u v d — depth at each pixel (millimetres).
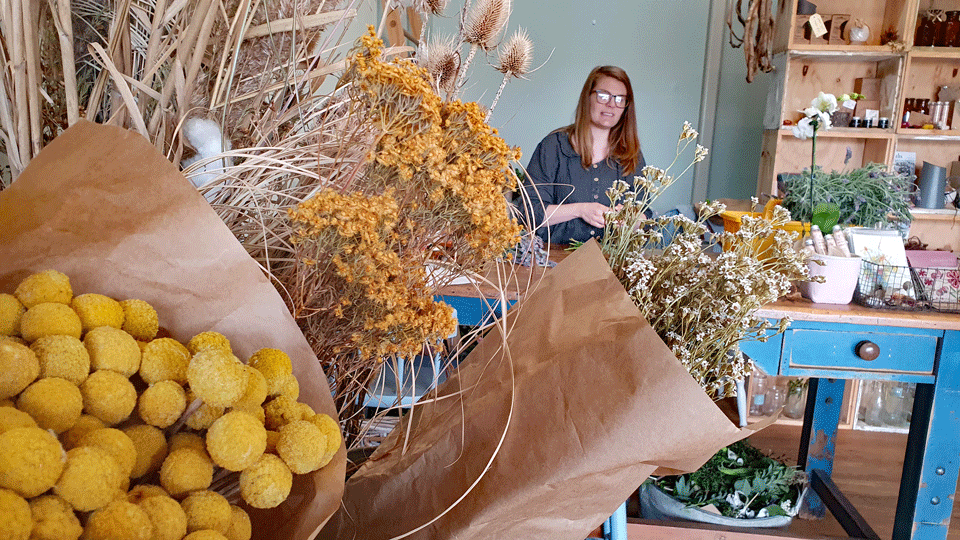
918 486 1668
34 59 648
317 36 823
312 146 696
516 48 1097
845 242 1636
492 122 4387
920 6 3529
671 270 816
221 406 428
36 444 332
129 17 739
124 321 472
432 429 724
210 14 656
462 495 626
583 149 2684
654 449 586
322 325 626
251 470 429
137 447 423
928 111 3527
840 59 3531
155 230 497
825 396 2238
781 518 1868
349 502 711
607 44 4258
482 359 767
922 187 3434
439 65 940
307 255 568
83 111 724
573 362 627
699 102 4281
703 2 4152
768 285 792
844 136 3449
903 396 3195
